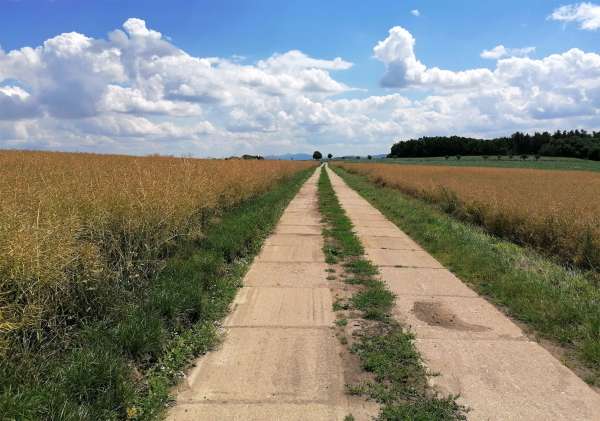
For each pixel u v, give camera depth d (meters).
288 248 8.44
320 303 5.33
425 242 9.22
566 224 8.24
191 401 3.19
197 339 4.13
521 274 6.40
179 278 5.25
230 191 11.93
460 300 5.56
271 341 4.23
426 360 3.89
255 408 3.11
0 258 3.22
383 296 5.48
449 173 31.78
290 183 27.06
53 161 11.83
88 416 2.72
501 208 10.73
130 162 12.87
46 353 3.36
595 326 4.45
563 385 3.52
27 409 2.58
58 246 3.67
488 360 3.92
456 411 3.12
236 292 5.70
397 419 3.02
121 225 5.41
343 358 3.90
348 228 10.76
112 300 4.35
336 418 3.02
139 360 3.62
